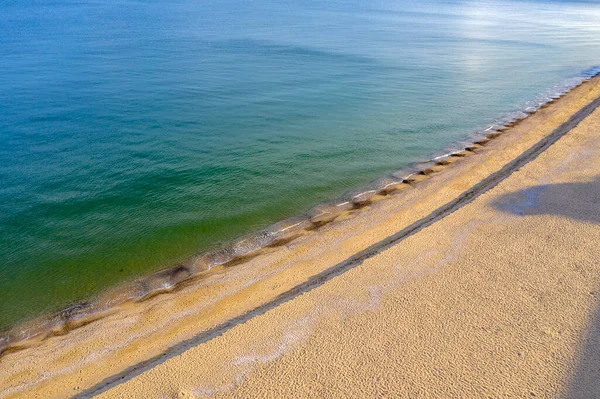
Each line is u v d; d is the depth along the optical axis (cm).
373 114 1452
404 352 457
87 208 874
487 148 1165
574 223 686
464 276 574
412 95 1670
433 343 466
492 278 567
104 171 1020
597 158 936
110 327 584
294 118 1399
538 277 564
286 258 710
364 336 481
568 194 780
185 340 532
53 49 2422
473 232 675
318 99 1603
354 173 1038
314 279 629
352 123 1366
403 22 4053
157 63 2136
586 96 1614
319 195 938
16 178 977
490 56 2466
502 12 5412
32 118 1354
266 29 3366
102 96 1591
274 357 458
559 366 429
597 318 490
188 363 457
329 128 1323
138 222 836
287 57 2325
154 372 447
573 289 539
